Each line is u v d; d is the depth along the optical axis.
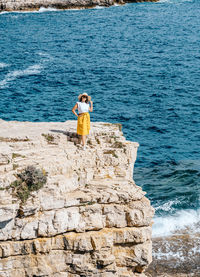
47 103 40.47
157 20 80.00
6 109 38.72
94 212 14.23
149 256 14.74
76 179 14.75
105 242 14.10
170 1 99.12
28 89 44.38
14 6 86.62
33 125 17.42
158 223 21.84
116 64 53.44
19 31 71.19
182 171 28.48
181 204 24.17
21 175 13.58
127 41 65.06
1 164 13.86
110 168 15.80
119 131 17.52
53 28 73.62
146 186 26.47
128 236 14.43
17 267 13.49
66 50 60.06
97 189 14.79
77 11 88.75
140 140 33.69
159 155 31.20
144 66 52.66
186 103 41.12
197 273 17.59
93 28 73.75
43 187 13.70
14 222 13.34
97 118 37.34
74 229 14.01
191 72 50.16
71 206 14.02
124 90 44.47
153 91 44.19
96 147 16.25
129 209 14.54
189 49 60.31
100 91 44.16
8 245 13.24
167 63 53.81
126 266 14.74
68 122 18.16
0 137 15.38
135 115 38.28
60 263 13.91
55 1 88.81
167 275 17.44
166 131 35.38
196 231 21.12
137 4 96.25
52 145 15.79
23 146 15.17
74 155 15.24
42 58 56.03
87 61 54.69
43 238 13.66
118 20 80.31
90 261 14.14
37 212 13.60
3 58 55.66
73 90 44.28
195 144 33.19
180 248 19.28
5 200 13.12
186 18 81.38
